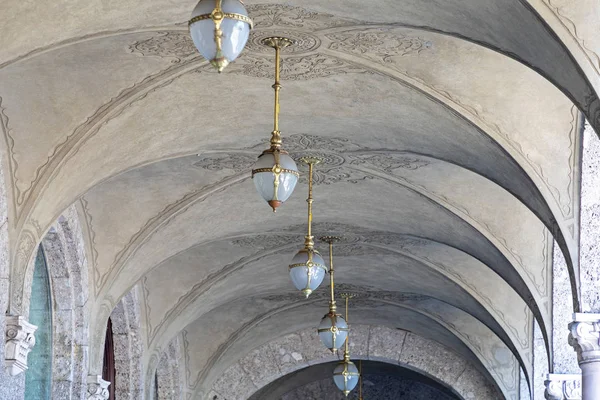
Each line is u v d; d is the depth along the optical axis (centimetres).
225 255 1527
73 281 1203
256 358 2047
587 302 984
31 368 1123
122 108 962
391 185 1246
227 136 1082
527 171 978
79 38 816
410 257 1545
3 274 945
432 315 1872
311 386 2433
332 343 1366
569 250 988
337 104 1014
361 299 1873
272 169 820
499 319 1555
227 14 595
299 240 1495
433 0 773
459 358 2023
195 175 1213
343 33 870
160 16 819
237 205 1313
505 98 942
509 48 779
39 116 949
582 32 708
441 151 1064
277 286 1722
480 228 1255
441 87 940
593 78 713
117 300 1302
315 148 1141
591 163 964
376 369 2411
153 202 1249
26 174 970
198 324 1875
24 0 756
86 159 1000
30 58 813
